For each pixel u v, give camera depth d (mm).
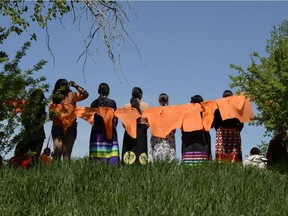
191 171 8742
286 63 11180
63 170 8133
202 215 6742
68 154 10430
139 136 10766
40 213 6594
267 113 11258
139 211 6633
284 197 8102
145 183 7629
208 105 11133
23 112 9547
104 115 10594
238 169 9164
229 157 11117
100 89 10719
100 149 10539
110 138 10594
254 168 9453
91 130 10633
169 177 7973
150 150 11039
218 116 11188
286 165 11008
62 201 7039
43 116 9820
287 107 11055
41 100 9883
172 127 10953
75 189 7414
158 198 7078
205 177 8234
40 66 9828
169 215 6617
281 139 11570
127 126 10703
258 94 11219
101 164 8477
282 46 11375
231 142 11188
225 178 8359
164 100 11055
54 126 10352
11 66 9703
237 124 11312
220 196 7492
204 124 11070
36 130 9578
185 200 7047
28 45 9867
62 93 10438
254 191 8031
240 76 11391
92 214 6555
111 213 6648
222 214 6859
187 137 10938
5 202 6930
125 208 6754
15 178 7594
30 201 6938
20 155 9430
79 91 10555
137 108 10859
